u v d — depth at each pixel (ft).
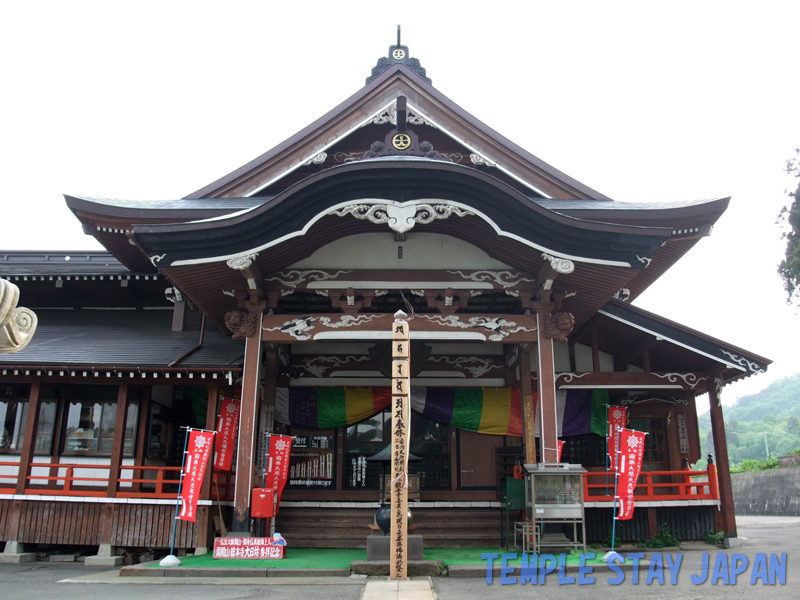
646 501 44.24
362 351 50.62
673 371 49.57
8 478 45.73
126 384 43.52
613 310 44.50
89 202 40.63
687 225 41.98
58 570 37.27
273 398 46.50
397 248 40.96
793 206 54.90
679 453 49.73
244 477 36.58
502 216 35.60
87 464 46.03
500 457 48.32
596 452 50.01
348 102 43.45
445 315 39.45
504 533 43.80
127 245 47.91
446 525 44.52
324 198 35.22
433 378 50.16
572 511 34.78
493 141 44.39
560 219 35.06
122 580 30.19
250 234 35.27
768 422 351.67
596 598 25.08
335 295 39.73
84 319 56.70
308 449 48.73
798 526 73.41
